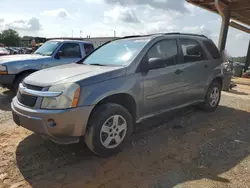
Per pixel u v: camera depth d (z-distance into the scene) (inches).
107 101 128.6
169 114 206.1
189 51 179.9
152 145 141.6
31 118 110.8
